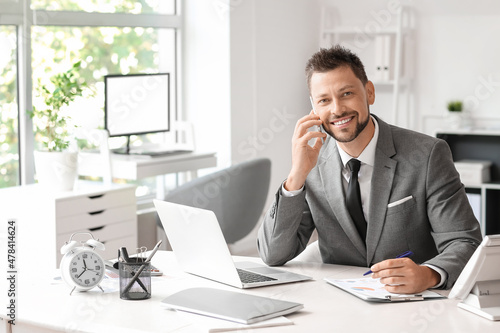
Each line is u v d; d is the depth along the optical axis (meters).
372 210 2.31
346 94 2.19
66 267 2.10
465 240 2.20
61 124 4.02
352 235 2.37
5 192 3.94
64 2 4.50
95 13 4.67
